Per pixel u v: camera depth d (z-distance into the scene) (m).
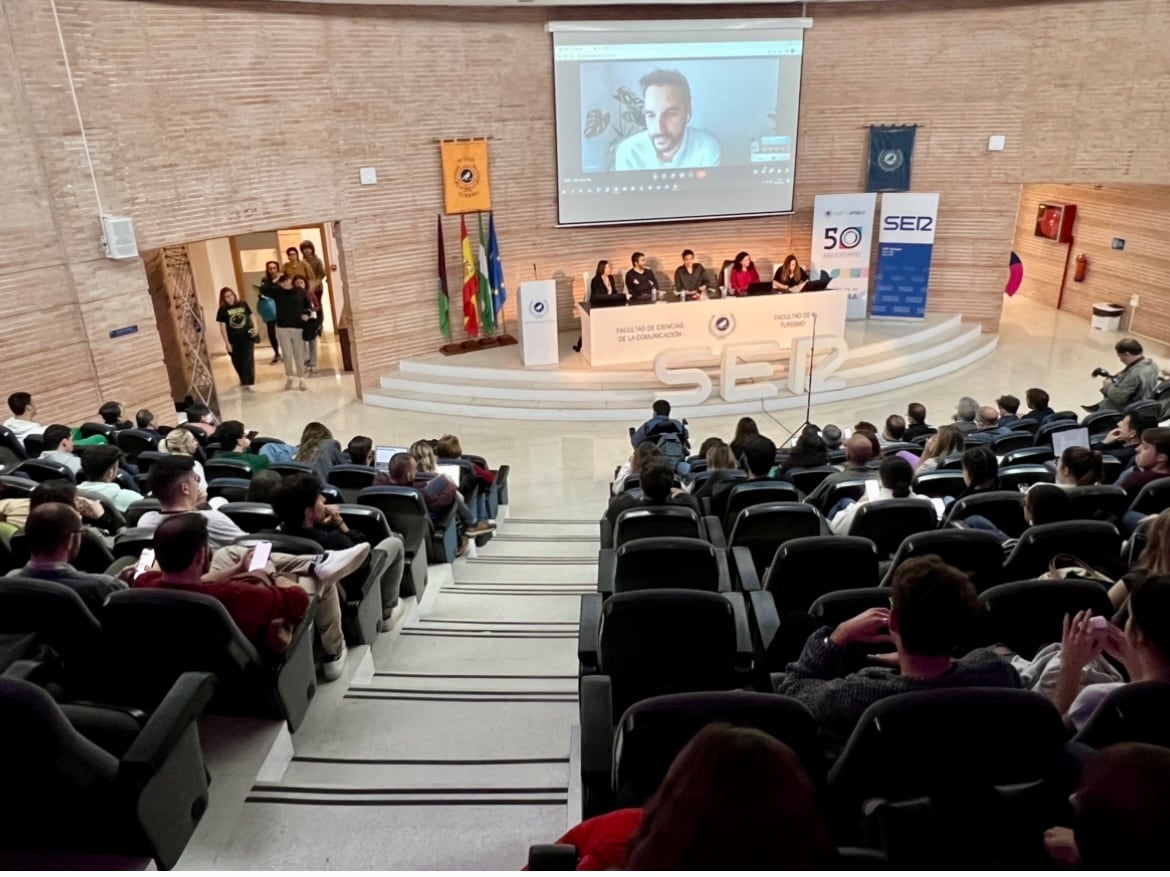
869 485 5.10
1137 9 12.16
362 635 4.59
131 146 9.65
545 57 12.50
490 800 3.22
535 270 13.59
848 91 13.49
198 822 3.02
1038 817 1.99
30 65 8.73
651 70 12.70
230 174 10.63
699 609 2.98
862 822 2.20
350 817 3.12
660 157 13.14
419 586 5.79
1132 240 14.63
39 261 9.14
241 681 3.36
